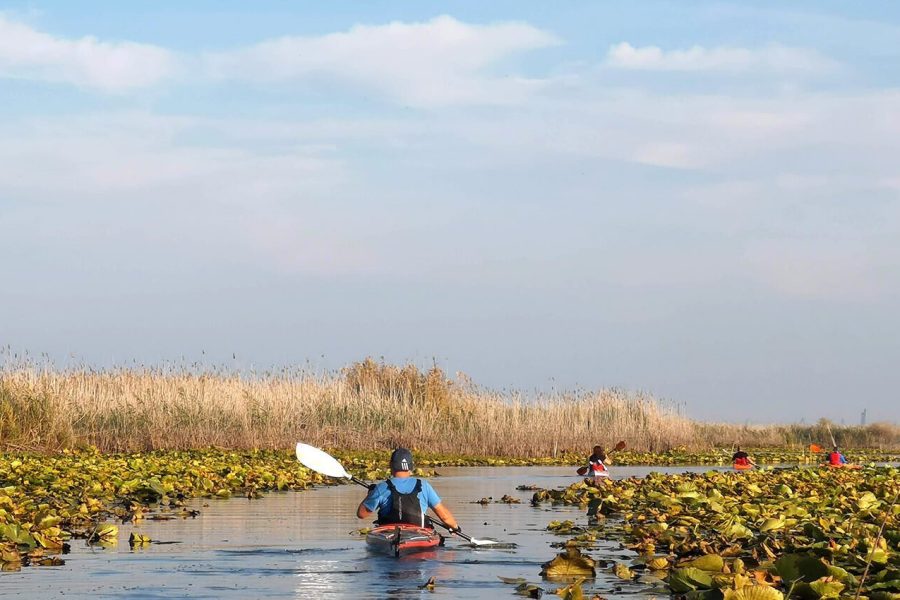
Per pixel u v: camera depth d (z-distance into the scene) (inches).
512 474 1175.6
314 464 602.2
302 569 473.4
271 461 1108.5
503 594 414.6
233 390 1348.4
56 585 429.7
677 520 611.2
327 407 1446.9
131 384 1317.7
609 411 1715.1
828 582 376.5
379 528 544.1
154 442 1200.2
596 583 436.1
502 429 1509.6
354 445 1368.1
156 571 465.1
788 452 1980.8
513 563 494.0
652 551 523.5
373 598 407.2
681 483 868.0
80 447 1120.2
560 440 1562.5
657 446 1680.6
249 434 1275.8
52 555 505.7
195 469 925.2
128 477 830.5
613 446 1617.9
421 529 540.7
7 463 880.3
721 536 540.1
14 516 584.1
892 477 967.0
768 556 466.6
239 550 528.1
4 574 453.7
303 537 576.1
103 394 1246.9
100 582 437.1
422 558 508.7
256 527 620.7
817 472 1018.1
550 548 545.3
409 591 424.5
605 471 1067.3
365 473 1056.2
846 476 963.3
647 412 1734.7
